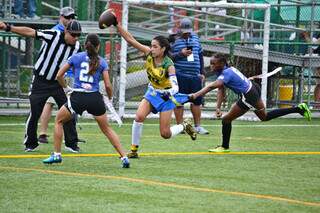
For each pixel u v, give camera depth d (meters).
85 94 26.94
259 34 55.62
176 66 40.06
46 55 31.31
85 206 20.92
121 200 21.75
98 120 27.20
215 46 51.22
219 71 32.06
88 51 26.72
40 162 28.52
